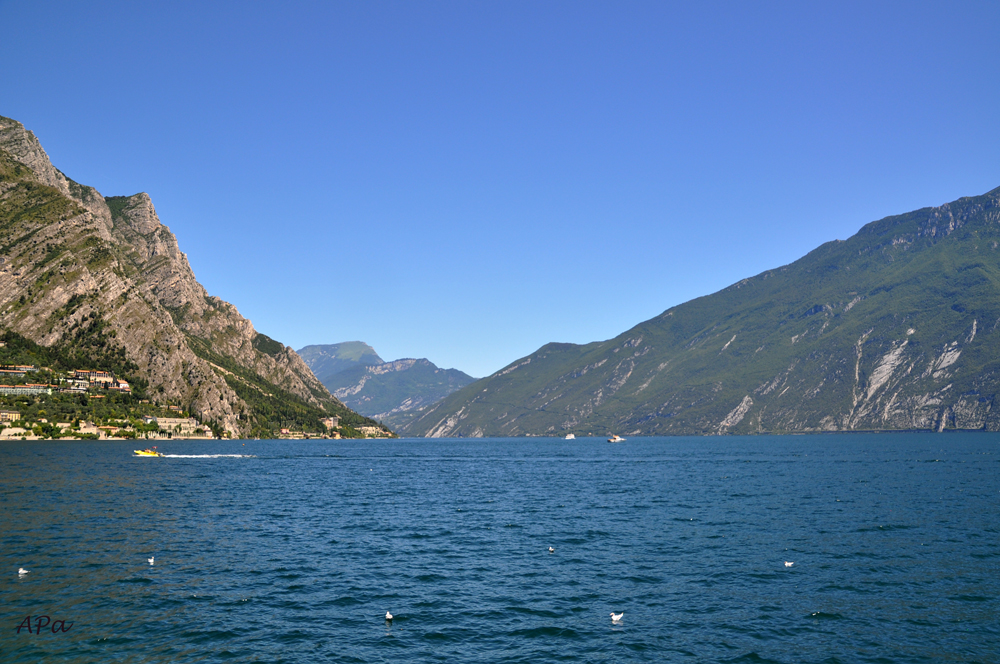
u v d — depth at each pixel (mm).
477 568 54719
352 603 44781
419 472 172625
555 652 36594
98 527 69875
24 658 34812
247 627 39781
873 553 59625
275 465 185250
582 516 84562
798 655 36312
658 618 42094
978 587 48312
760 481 135875
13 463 155000
